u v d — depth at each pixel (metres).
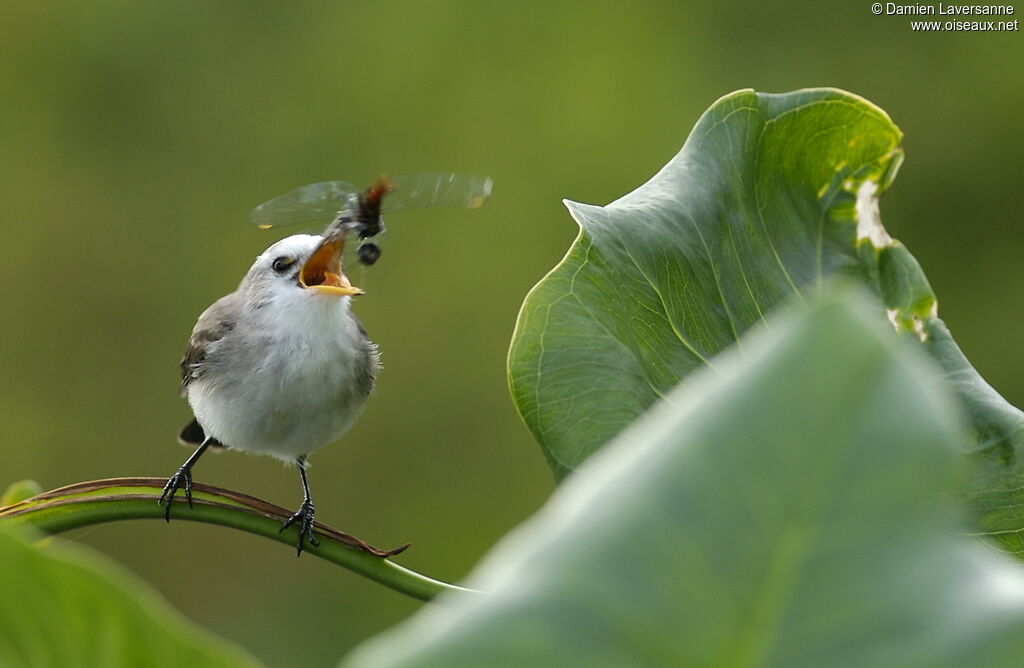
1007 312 15.78
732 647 1.50
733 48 17.39
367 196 5.89
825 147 4.85
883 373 1.52
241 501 4.17
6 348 16.69
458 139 17.48
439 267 16.67
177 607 14.26
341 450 15.83
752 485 1.54
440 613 1.53
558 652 1.48
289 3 17.80
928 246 16.17
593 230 4.14
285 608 14.41
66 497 4.12
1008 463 4.41
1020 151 16.17
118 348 16.95
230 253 17.28
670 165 4.63
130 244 17.25
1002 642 1.43
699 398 1.59
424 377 16.36
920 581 1.48
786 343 1.56
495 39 17.77
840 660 1.47
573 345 3.94
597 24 17.72
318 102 17.61
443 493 15.97
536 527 1.59
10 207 17.17
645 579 1.52
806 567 1.51
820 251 4.82
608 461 1.63
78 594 2.00
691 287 4.30
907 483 1.49
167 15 17.69
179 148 17.52
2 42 17.52
